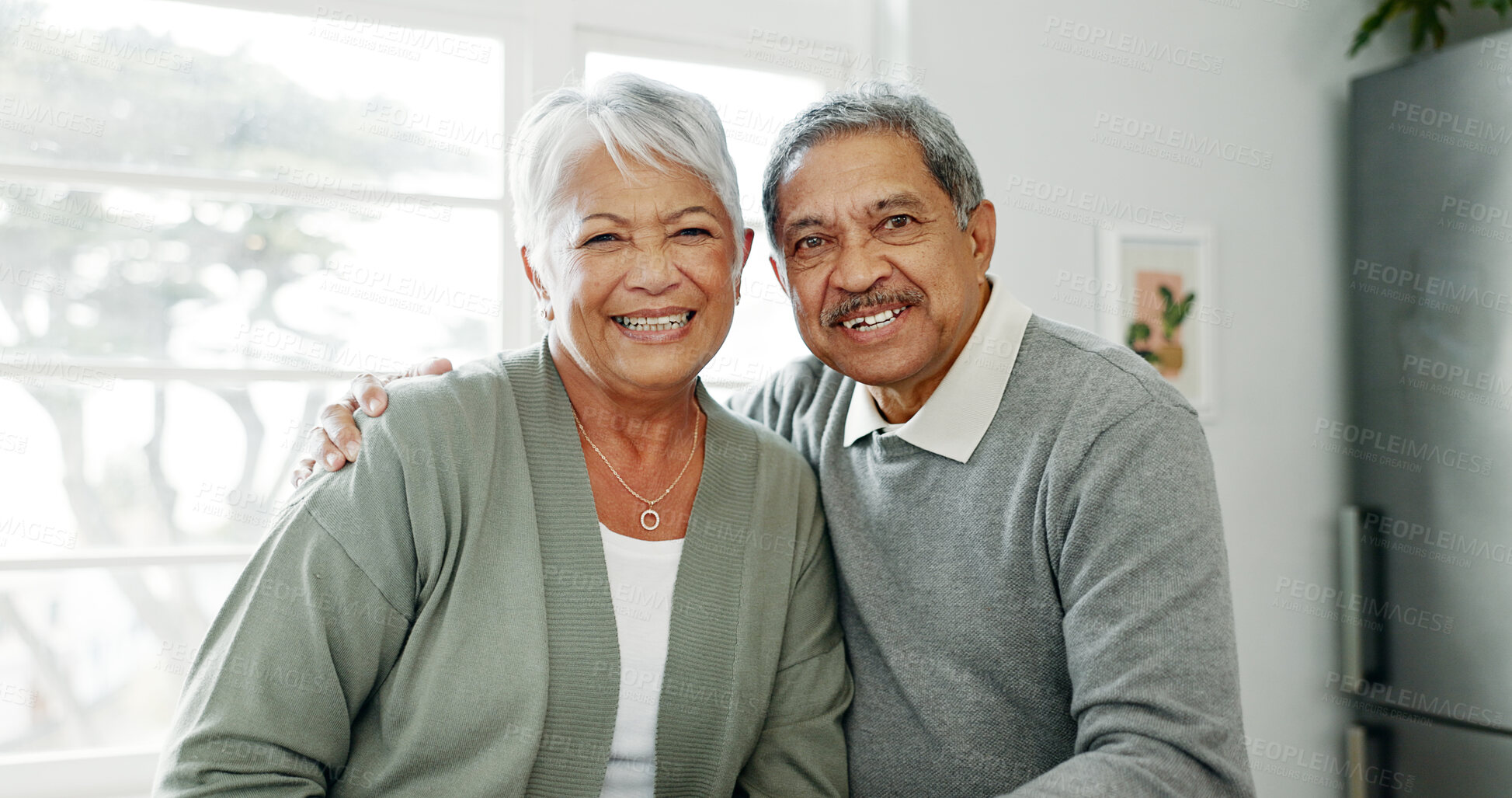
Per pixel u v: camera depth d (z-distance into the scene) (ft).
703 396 4.11
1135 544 3.29
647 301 3.42
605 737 3.37
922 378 3.85
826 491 4.12
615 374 3.53
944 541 3.73
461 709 3.15
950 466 3.73
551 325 3.84
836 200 3.49
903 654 3.78
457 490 3.31
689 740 3.57
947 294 3.57
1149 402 3.46
